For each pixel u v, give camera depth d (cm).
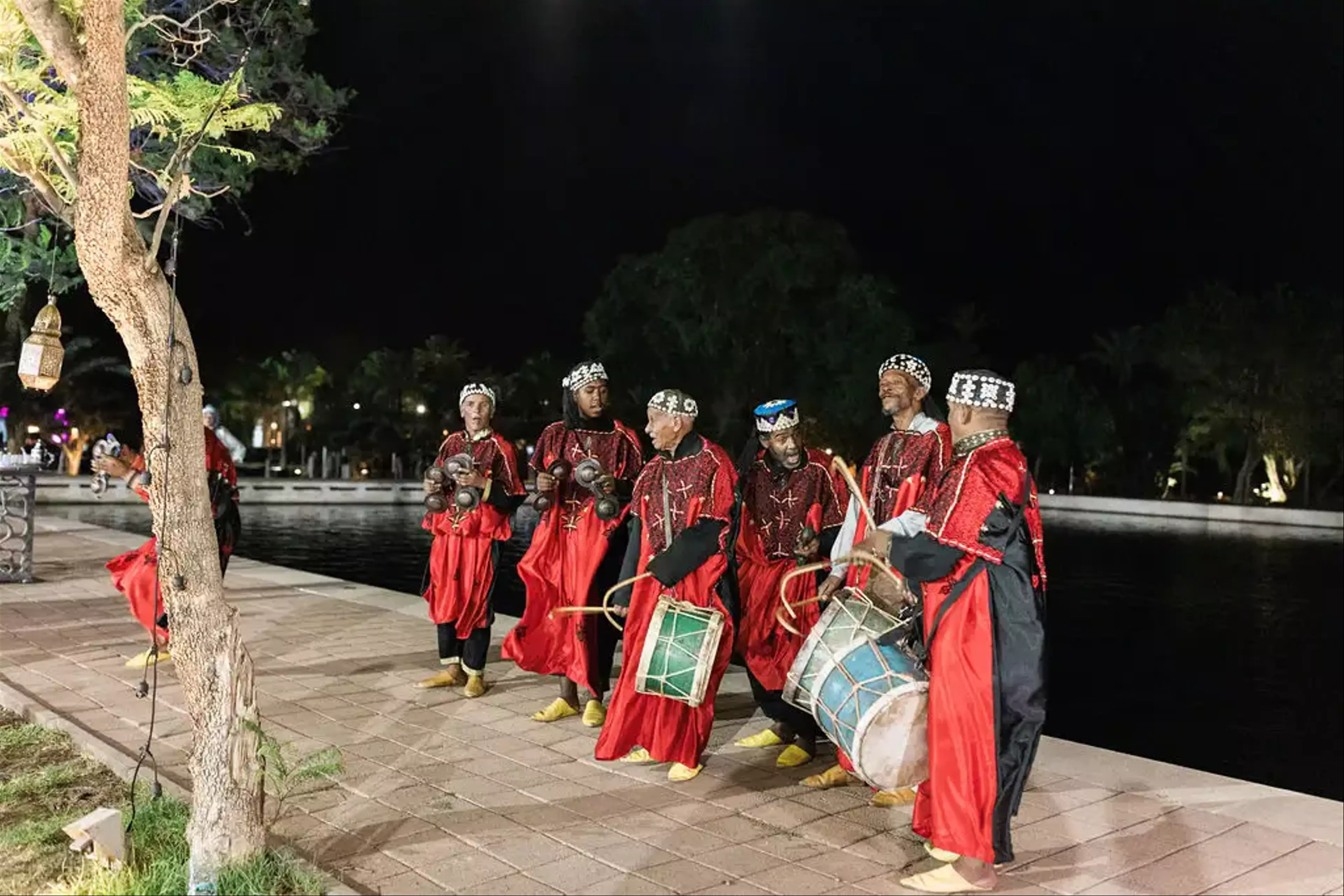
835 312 3831
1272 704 1038
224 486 724
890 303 3919
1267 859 425
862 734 397
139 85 434
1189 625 1550
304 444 5231
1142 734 920
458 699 662
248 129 546
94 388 3778
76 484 3181
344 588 1069
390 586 1711
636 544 538
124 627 859
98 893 386
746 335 3828
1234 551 2761
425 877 408
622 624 626
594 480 582
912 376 512
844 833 454
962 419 403
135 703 634
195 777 398
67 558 1273
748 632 554
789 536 552
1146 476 5209
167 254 1078
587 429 631
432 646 808
